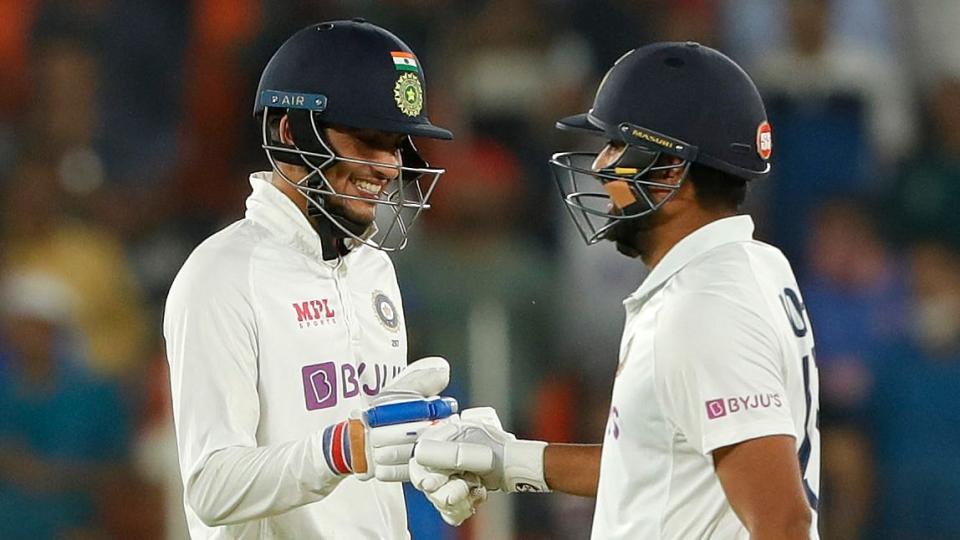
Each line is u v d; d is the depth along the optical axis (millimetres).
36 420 29375
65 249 32906
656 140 13984
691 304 13273
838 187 32938
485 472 15430
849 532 29422
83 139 35375
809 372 13945
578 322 30547
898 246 32438
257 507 14188
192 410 14438
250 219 15273
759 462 12836
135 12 36594
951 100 34562
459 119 33969
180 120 36000
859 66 34250
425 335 29625
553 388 29531
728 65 14305
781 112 33562
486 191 31766
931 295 31734
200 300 14562
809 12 34250
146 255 33562
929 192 32812
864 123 33812
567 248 31484
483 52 34969
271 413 14844
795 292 14156
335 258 15445
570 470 15875
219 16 36312
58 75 35594
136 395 30203
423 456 14766
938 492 29578
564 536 27578
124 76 36156
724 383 12969
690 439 13227
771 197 32906
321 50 15008
